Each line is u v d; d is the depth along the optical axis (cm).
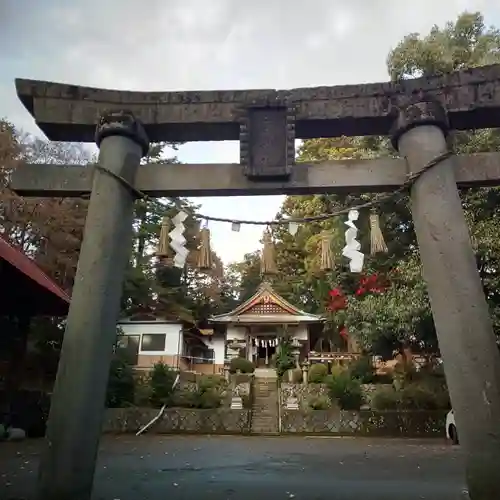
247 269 4644
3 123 2292
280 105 521
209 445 1334
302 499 566
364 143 1775
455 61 1549
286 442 1459
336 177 504
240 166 514
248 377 2489
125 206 491
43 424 1491
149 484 667
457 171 486
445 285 425
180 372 2588
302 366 2514
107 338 441
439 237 441
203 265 557
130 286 2836
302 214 2786
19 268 1007
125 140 510
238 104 527
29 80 535
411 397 1858
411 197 482
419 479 724
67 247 2391
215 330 3425
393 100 514
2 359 1497
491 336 405
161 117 529
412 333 1539
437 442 1465
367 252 1633
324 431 1806
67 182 516
